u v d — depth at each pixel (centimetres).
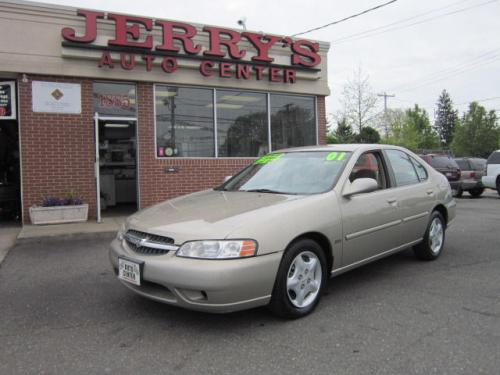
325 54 1202
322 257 412
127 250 392
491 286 483
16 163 1063
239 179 534
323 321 387
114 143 1205
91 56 912
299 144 1194
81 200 898
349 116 3550
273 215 377
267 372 301
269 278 360
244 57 1076
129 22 948
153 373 301
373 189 444
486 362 310
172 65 986
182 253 350
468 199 1557
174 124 1034
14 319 402
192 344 345
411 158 589
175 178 1028
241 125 1112
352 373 298
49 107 907
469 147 5462
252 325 379
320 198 421
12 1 863
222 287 337
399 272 540
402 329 368
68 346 345
